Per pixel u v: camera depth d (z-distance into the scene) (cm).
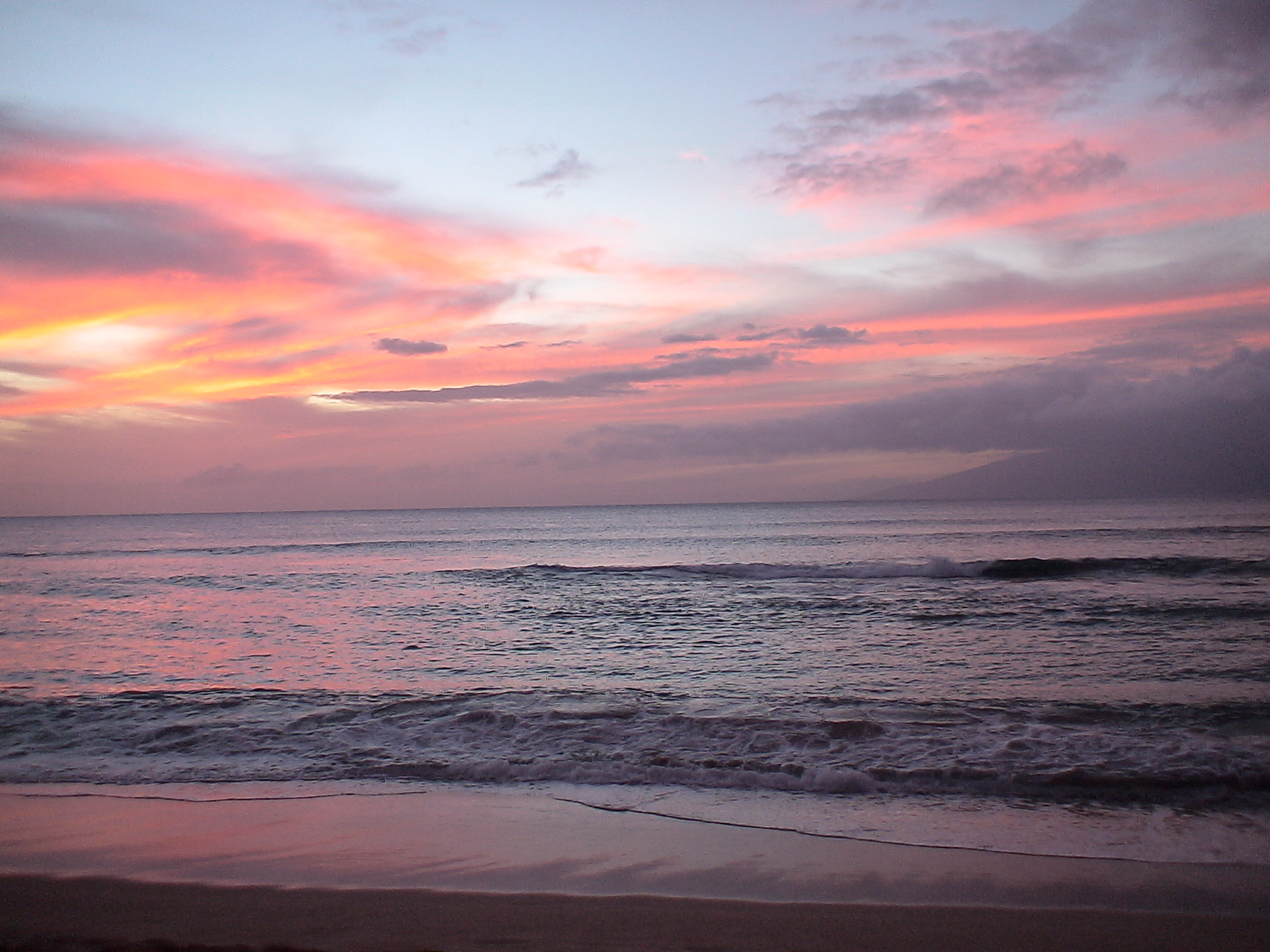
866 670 1321
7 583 3159
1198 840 616
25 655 1551
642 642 1650
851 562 3612
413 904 505
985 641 1572
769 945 441
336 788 774
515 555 4812
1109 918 484
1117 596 2189
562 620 1986
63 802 736
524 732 948
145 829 661
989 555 3691
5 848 619
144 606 2341
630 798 736
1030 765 791
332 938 445
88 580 3275
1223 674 1244
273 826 667
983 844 614
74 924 472
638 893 526
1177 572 2750
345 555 4903
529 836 641
